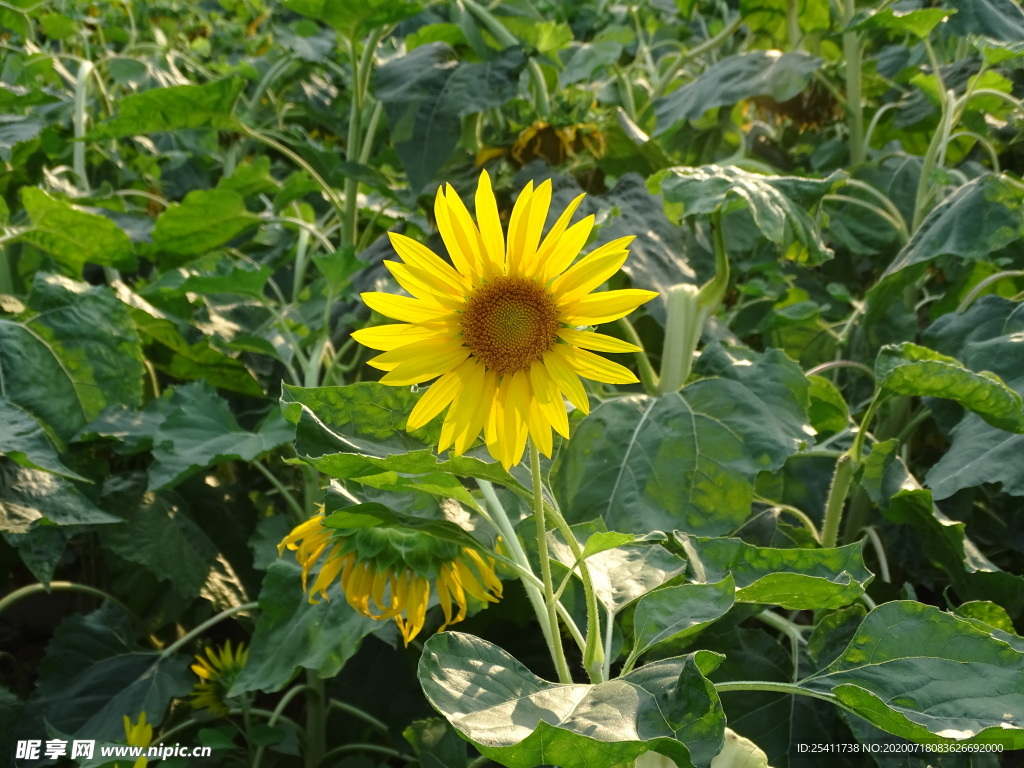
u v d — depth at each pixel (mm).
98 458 1306
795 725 936
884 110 1803
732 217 1591
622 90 1950
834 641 920
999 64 1684
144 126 1449
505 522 771
